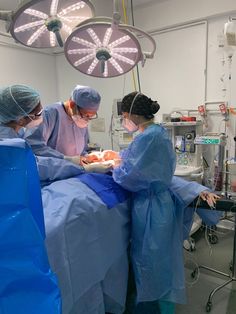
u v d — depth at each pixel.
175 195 1.57
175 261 1.51
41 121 1.69
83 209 1.19
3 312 0.46
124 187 1.45
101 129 4.20
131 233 1.53
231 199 1.56
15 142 0.55
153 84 3.56
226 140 2.94
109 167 1.62
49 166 1.42
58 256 1.02
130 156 1.40
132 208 1.51
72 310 1.15
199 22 3.11
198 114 3.25
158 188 1.47
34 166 0.58
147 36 1.09
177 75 3.36
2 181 0.50
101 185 1.40
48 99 4.41
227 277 2.18
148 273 1.42
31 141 1.72
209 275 2.26
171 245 1.49
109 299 1.43
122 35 1.00
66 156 1.97
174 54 3.34
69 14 0.99
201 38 3.13
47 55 4.33
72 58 1.12
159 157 1.39
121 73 1.25
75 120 2.02
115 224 1.39
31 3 0.86
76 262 1.13
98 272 1.24
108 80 4.00
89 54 1.11
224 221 3.20
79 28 0.94
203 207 1.57
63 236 1.06
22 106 1.47
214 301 1.95
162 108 3.54
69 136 2.12
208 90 3.18
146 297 1.44
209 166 3.11
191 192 1.57
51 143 2.09
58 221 1.05
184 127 3.01
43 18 0.99
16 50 3.86
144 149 1.36
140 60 1.17
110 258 1.34
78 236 1.14
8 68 3.78
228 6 2.91
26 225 0.50
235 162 2.46
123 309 1.52
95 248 1.23
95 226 1.24
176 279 1.50
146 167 1.38
